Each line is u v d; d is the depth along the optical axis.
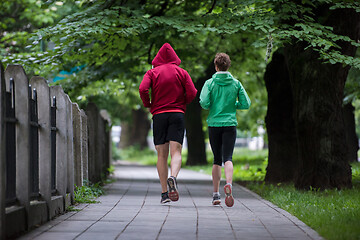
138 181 33.47
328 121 24.45
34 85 14.84
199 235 12.23
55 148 16.67
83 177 22.55
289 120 30.83
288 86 30.72
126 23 24.25
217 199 18.80
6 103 11.83
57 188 16.62
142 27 24.20
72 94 34.31
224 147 18.36
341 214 15.19
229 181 17.86
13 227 11.73
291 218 15.40
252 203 19.78
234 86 18.48
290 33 22.42
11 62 26.44
